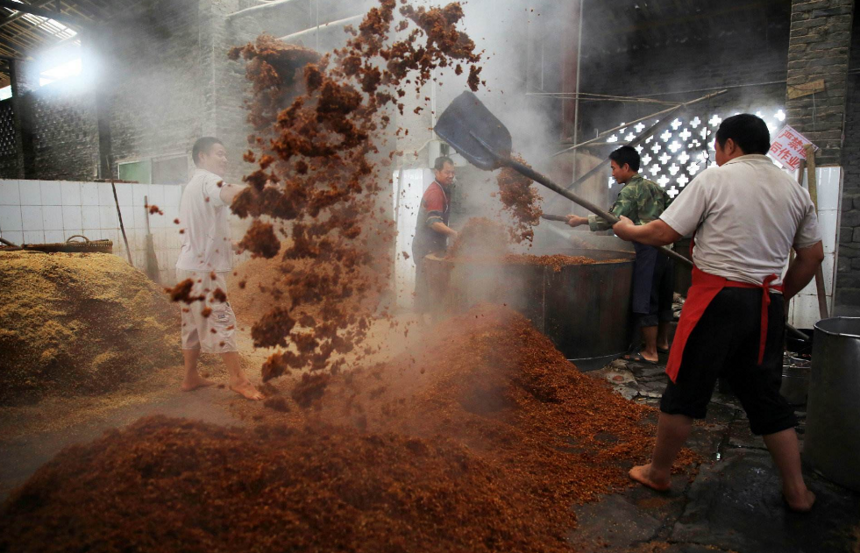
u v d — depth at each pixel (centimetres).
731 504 216
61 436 271
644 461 250
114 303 354
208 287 310
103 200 599
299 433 200
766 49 776
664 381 366
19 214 550
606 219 259
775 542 191
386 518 162
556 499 214
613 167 408
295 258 225
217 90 740
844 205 599
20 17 1017
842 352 223
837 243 445
